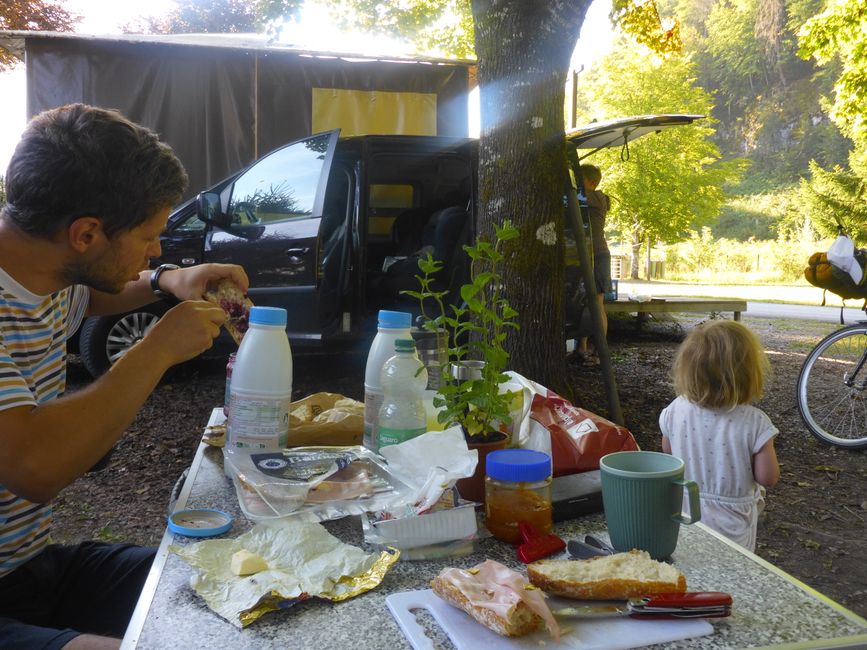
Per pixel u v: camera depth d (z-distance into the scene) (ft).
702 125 80.94
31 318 4.78
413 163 19.13
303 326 18.07
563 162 13.16
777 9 200.95
